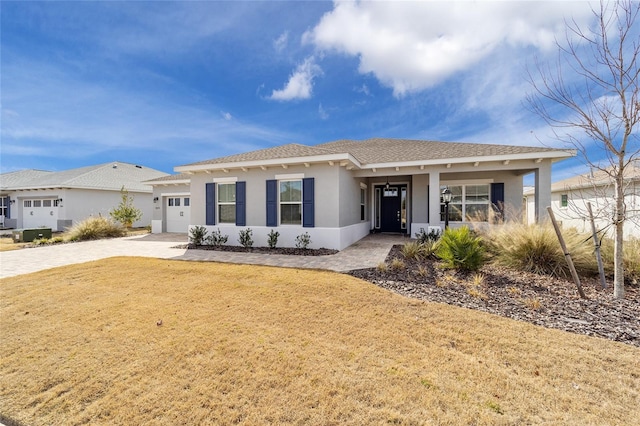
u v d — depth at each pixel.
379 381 2.79
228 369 3.06
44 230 15.90
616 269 5.12
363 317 4.31
